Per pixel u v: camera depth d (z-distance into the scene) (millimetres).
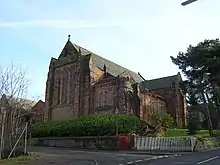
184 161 20672
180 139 33312
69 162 20891
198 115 58656
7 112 23688
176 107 63781
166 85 67312
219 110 51469
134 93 52406
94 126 39656
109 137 36156
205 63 40938
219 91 43812
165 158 23562
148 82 71750
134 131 39531
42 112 59500
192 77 43312
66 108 57156
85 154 28156
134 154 28391
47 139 43719
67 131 42750
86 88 55156
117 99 49938
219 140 41188
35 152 29453
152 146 34406
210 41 42750
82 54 59156
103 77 57031
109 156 25953
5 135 23344
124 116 41000
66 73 59938
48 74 62250
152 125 48500
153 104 58062
